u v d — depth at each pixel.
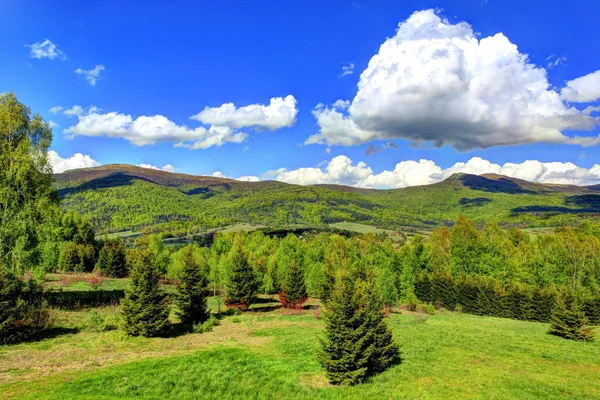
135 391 20.34
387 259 83.62
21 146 38.22
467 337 38.25
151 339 33.75
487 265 77.06
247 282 56.16
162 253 87.69
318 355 24.44
